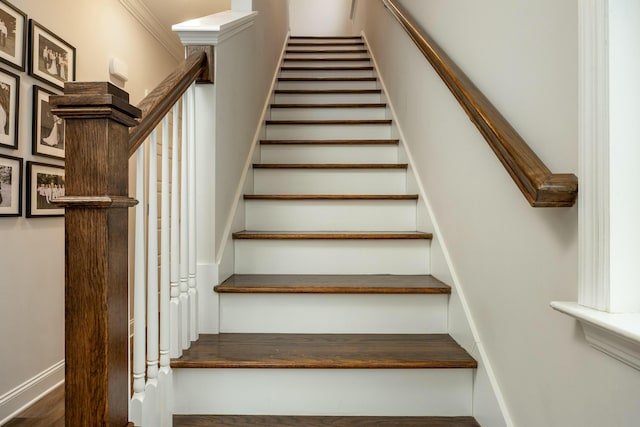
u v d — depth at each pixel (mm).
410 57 2334
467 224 1439
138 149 1094
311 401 1369
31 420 2072
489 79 1250
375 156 2684
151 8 3504
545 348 945
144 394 1133
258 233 1951
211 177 1635
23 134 2197
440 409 1365
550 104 924
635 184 729
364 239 1900
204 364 1338
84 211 852
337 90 3430
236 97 2020
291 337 1583
